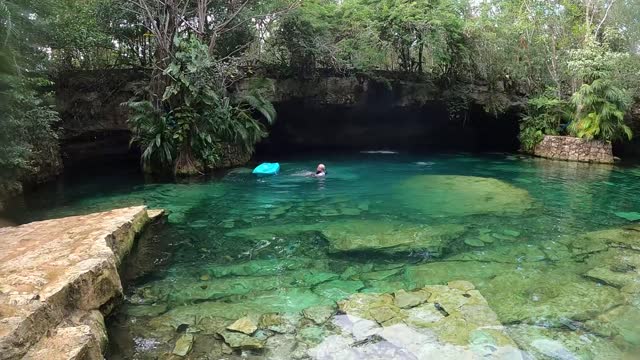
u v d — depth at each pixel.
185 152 12.55
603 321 4.42
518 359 3.73
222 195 10.10
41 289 3.57
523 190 10.91
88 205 9.02
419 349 3.86
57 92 14.55
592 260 6.11
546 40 18.11
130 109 13.80
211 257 6.18
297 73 17.53
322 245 6.67
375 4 18.25
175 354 3.79
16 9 8.41
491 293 5.03
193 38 12.18
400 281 5.38
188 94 12.16
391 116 21.34
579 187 11.42
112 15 13.88
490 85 19.47
